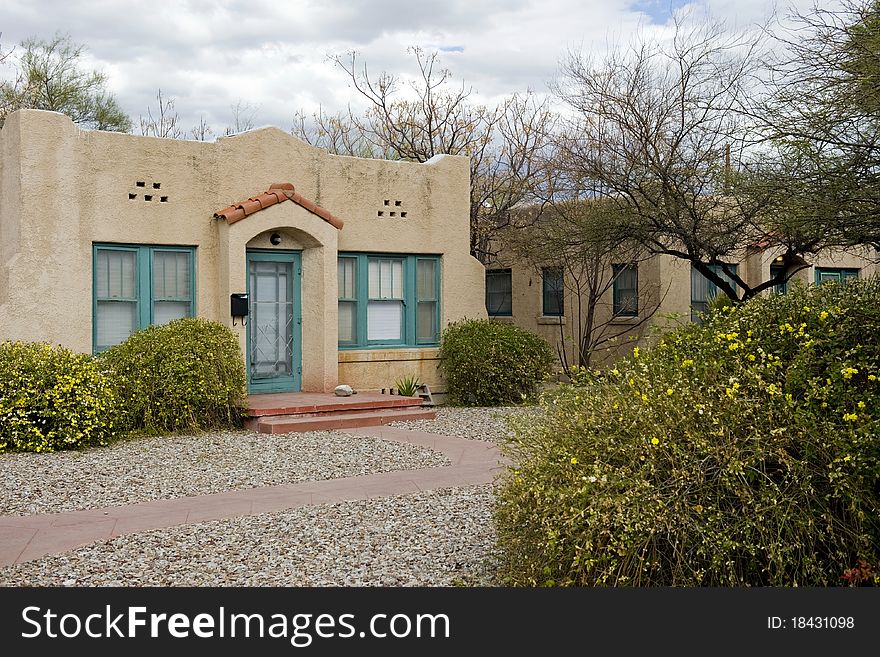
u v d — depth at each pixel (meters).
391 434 12.65
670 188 15.37
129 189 13.24
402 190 16.05
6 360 11.34
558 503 5.28
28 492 8.94
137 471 9.98
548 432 5.90
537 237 18.75
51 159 12.55
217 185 14.03
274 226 14.20
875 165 9.22
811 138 9.56
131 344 12.47
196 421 12.61
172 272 13.74
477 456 10.99
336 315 14.92
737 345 6.01
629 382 5.84
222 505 8.49
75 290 12.76
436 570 6.42
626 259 18.52
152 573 6.41
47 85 23.92
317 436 12.41
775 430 5.16
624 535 5.02
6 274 12.38
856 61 9.01
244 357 13.81
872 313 6.21
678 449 5.18
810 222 9.75
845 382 5.68
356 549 6.99
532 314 21.73
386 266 16.03
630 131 16.23
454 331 16.20
